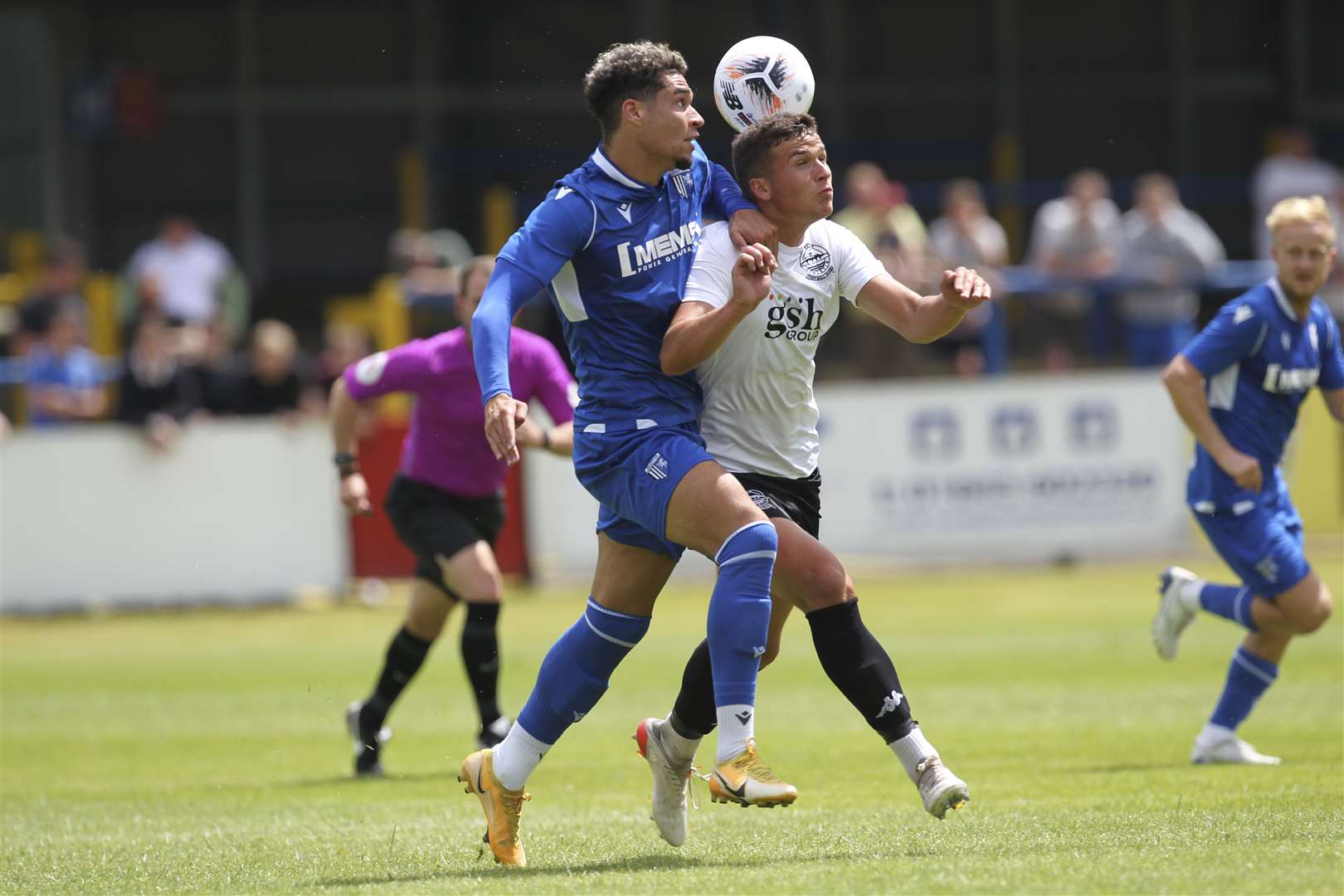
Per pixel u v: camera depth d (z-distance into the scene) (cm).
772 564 1772
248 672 4241
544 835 2069
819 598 1859
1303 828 1831
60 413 5944
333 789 2609
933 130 9612
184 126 9450
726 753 1762
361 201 9481
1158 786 2289
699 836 2030
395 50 9469
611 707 3541
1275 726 2956
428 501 2847
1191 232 6231
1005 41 9612
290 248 9506
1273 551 2541
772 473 1942
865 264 1945
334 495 5556
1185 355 2586
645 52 1839
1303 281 2550
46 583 5462
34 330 6581
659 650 4497
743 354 1902
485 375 1772
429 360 2828
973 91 9625
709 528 1773
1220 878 1536
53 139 9300
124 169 9431
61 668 4466
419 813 2323
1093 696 3453
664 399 1850
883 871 1642
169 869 1891
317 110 9456
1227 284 6244
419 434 2853
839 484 5722
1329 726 2944
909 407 5725
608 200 1842
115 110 8875
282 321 9388
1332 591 5106
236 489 5525
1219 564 5609
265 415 5841
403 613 5291
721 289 1852
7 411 5966
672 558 1877
